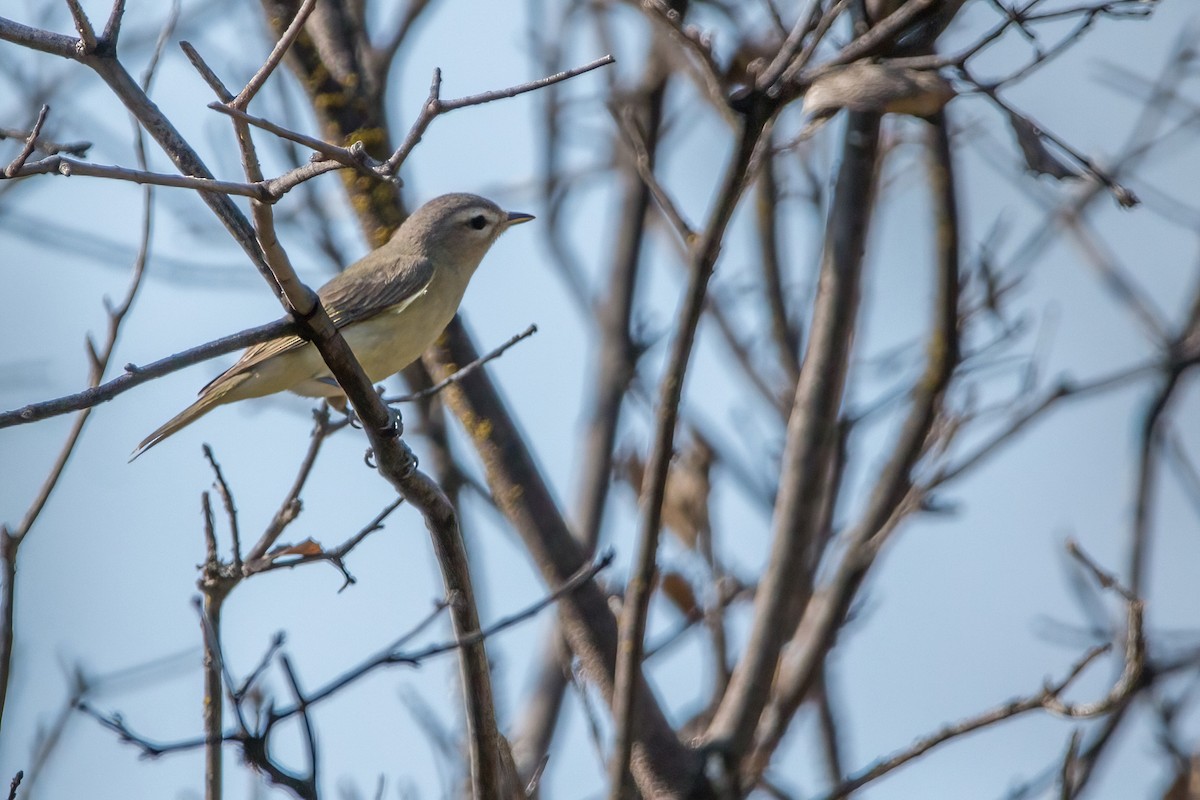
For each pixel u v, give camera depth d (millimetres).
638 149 9133
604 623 11469
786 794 11891
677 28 8297
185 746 7684
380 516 9164
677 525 12383
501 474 11828
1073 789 11320
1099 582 9195
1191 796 11680
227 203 7645
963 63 8375
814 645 11383
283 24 12656
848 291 11086
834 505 12352
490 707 8656
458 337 13180
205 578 9156
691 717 12383
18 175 6496
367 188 13391
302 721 7473
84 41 7547
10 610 8781
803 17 8203
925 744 9539
